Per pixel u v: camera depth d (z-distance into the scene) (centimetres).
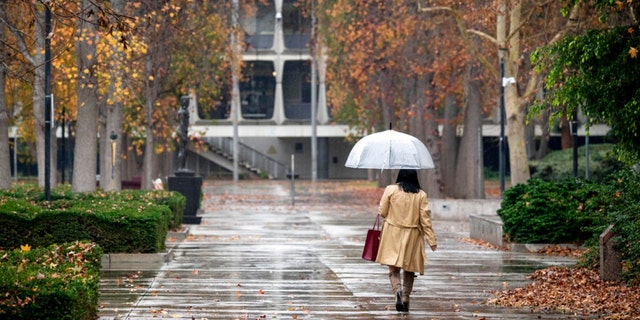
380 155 3294
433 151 10431
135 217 4606
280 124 18800
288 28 18812
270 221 8075
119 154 7650
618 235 3800
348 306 3366
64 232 4516
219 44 9762
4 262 2744
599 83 3731
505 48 6975
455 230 7181
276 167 19550
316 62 16838
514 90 7100
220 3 9931
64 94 8456
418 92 10500
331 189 14862
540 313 3209
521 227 5450
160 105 9406
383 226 3231
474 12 7100
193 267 4550
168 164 14312
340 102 14038
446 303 3447
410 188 3216
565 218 5384
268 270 4447
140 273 4291
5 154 5894
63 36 5828
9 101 9294
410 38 9712
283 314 3177
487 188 14638
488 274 4328
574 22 6066
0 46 4641
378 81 11756
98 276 2816
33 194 5791
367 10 9488
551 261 4891
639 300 3328
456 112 11500
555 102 3909
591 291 3597
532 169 10531
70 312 2378
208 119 18888
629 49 3522
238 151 19312
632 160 3897
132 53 7556
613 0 3656
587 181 5625
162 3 7512
